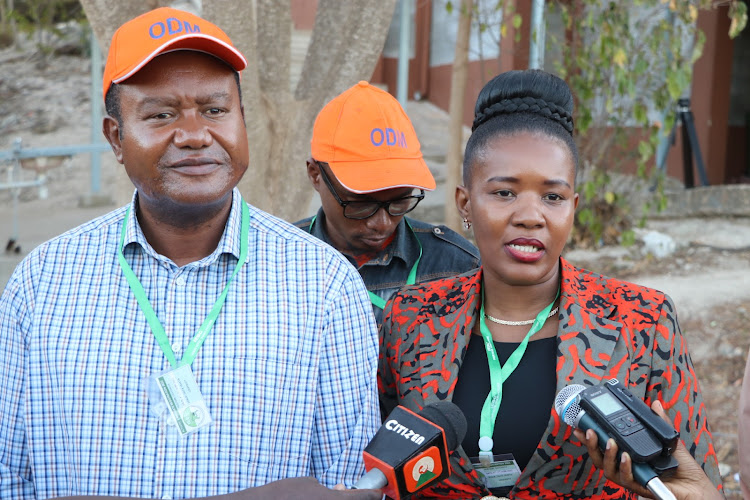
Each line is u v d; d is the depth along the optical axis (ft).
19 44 49.42
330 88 13.25
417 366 6.45
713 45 34.12
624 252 25.48
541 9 23.89
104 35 12.26
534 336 6.35
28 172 35.32
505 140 6.10
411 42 44.32
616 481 5.13
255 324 5.82
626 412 5.05
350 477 5.85
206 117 5.71
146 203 5.82
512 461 5.95
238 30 12.11
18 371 5.76
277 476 5.76
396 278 9.16
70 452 5.61
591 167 26.76
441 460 5.32
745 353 18.97
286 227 6.30
